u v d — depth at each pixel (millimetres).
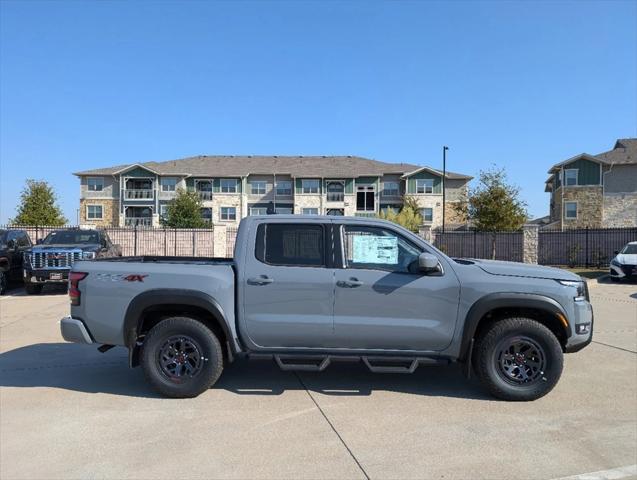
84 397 5238
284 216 5316
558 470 3645
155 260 6262
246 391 5406
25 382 5773
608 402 5086
